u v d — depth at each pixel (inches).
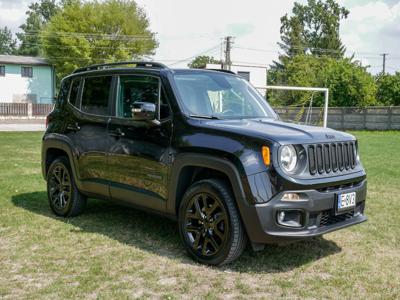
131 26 2118.6
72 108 234.5
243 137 162.1
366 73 1595.7
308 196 158.2
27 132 975.0
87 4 2102.6
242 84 220.4
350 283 156.2
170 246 192.2
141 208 197.9
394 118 1284.4
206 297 142.5
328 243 200.8
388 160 511.8
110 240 199.0
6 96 2065.7
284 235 155.9
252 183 156.2
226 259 164.6
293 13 2878.9
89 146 217.6
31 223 225.3
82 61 2046.0
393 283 157.2
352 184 178.9
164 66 200.2
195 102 188.9
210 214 169.2
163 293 145.5
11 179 348.8
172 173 179.0
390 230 222.1
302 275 163.0
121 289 148.2
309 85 1670.8
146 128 191.2
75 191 232.2
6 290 146.6
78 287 149.4
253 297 143.6
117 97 210.8
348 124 1368.1
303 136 165.9
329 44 2723.9
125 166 199.2
